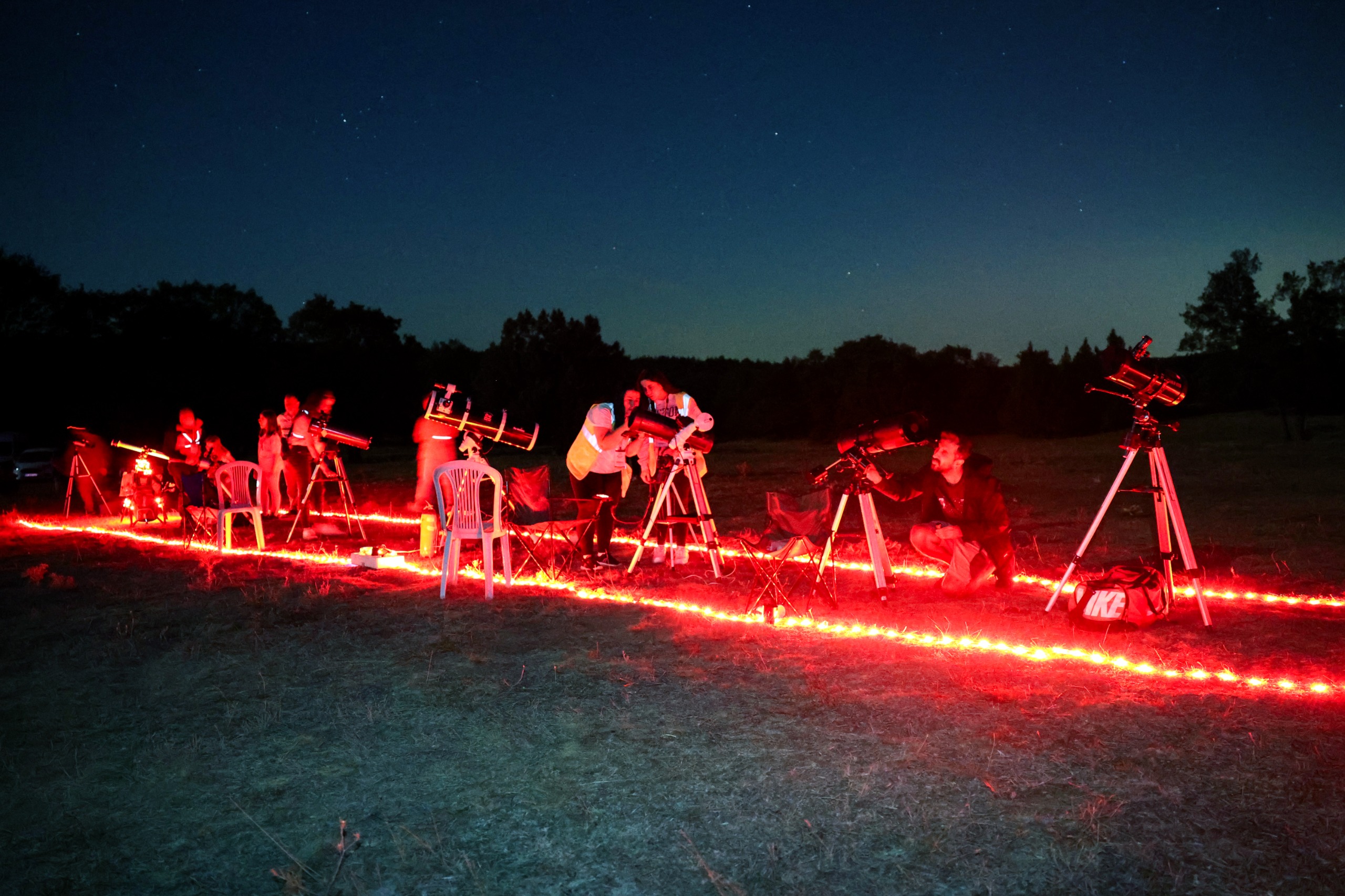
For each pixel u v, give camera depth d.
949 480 7.07
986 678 4.78
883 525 11.11
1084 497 14.11
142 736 4.25
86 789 3.66
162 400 35.38
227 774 3.77
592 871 2.91
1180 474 17.95
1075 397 37.88
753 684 4.76
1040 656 5.18
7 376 35.22
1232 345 29.27
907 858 2.92
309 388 39.59
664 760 3.77
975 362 41.50
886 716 4.21
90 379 36.44
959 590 6.76
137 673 5.30
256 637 6.05
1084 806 3.22
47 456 26.34
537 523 7.82
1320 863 2.83
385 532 11.98
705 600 6.98
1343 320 27.44
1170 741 3.83
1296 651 5.20
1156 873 2.80
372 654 5.59
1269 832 3.03
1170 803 3.25
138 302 43.00
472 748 3.97
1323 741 3.79
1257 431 32.31
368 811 3.39
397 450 37.78
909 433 6.43
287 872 2.93
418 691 4.80
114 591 7.87
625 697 4.58
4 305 39.59
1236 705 4.26
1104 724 4.04
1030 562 8.27
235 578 8.38
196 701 4.76
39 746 4.16
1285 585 7.02
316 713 4.50
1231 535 9.52
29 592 7.96
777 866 2.90
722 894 2.74
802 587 7.34
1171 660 5.05
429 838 3.15
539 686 4.84
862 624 6.05
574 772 3.68
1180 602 6.52
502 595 7.36
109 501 17.39
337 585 7.91
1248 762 3.59
